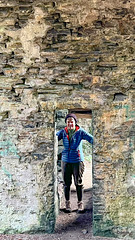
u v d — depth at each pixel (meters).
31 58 4.20
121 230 4.27
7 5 4.07
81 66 4.15
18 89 4.29
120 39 4.05
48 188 4.37
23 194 4.40
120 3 3.96
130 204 4.25
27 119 4.32
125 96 4.16
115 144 4.21
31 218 4.41
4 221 4.44
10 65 4.27
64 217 4.91
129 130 4.18
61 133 4.81
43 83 4.24
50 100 4.26
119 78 4.14
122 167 4.22
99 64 4.14
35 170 4.36
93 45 4.09
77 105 4.24
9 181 4.40
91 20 4.03
